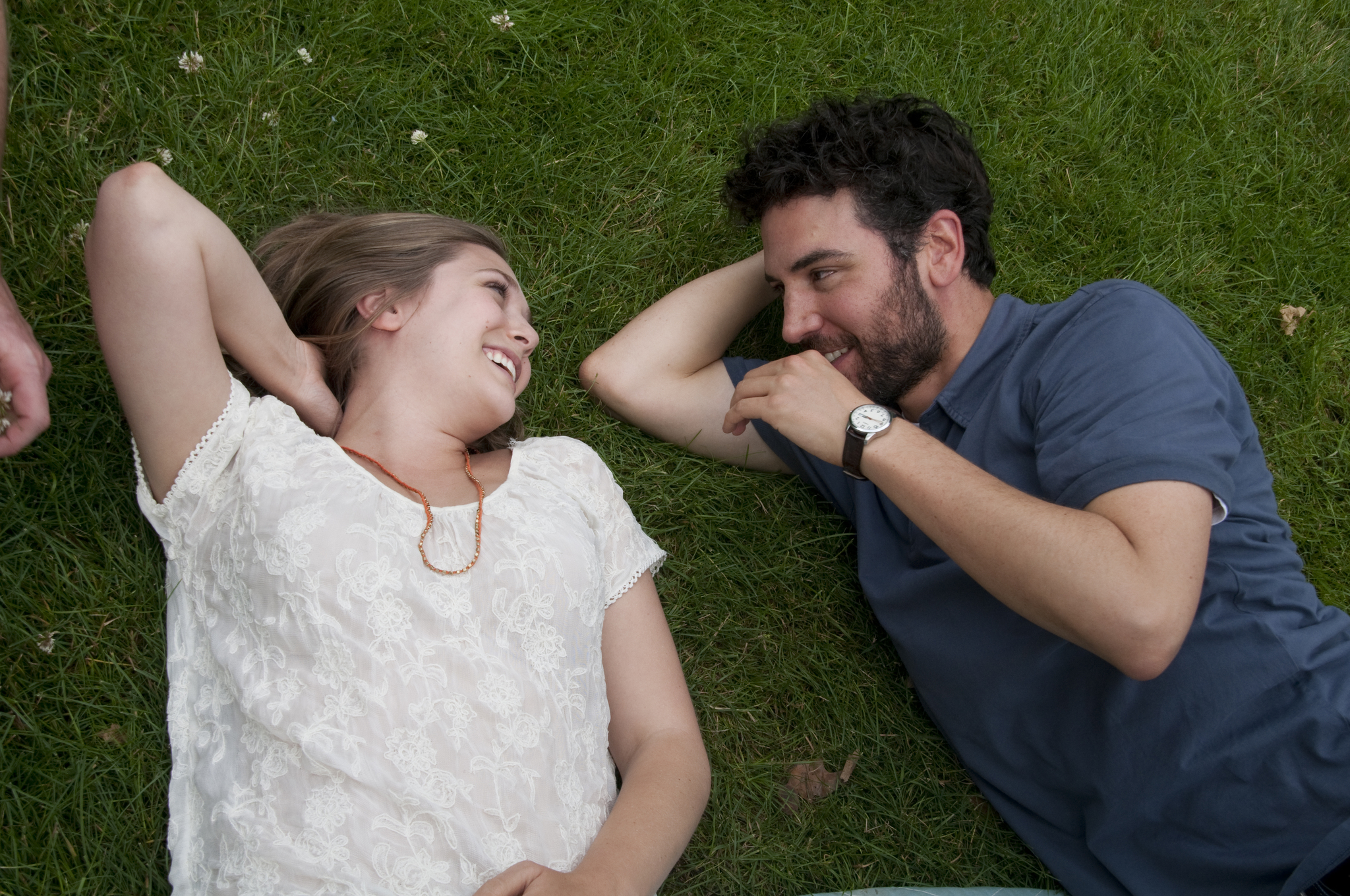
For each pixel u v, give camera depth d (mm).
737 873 1935
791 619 2150
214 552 1486
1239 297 2609
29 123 1879
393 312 1651
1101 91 2684
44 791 1563
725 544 2152
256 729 1370
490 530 1510
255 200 2023
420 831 1330
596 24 2352
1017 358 1868
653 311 2160
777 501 2203
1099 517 1543
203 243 1407
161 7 2018
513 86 2270
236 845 1322
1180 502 1535
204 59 2037
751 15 2492
